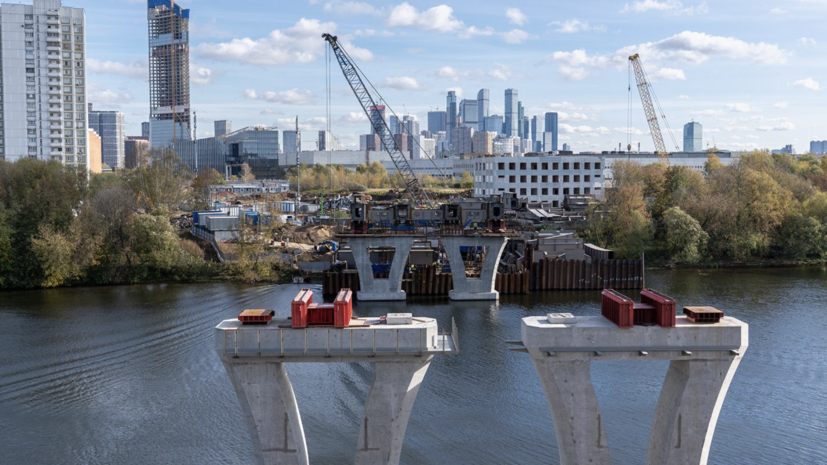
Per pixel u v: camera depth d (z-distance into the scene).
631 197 147.88
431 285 113.19
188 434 60.12
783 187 165.50
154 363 77.88
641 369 75.06
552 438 58.94
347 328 42.97
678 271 135.00
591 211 153.00
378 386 43.72
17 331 90.75
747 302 103.88
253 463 55.12
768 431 59.81
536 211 170.00
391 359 43.31
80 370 75.56
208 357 79.94
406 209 109.44
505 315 98.25
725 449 56.72
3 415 63.84
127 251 128.62
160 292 117.88
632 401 66.38
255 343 42.97
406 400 43.97
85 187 155.62
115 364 77.56
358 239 107.56
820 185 189.50
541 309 102.25
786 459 55.00
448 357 79.06
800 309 99.00
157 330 91.12
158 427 61.47
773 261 143.75
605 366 76.12
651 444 47.62
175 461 55.44
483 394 68.25
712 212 146.88
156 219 132.12
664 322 43.19
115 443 58.44
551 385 44.12
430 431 60.31
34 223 127.25
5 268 121.06
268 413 43.78
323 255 140.62
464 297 109.00
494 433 59.88
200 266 130.75
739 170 162.62
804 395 67.31
